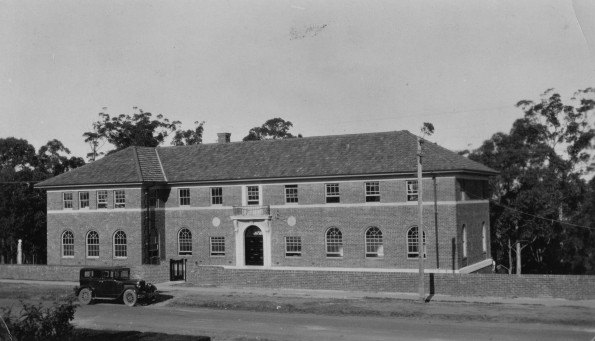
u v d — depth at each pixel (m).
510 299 34.88
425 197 45.28
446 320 29.17
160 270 45.78
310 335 26.12
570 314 29.47
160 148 59.16
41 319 19.03
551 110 68.75
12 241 68.50
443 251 44.53
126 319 31.14
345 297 37.22
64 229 54.97
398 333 26.14
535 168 63.72
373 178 47.03
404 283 38.62
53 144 81.50
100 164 56.03
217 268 43.50
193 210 53.38
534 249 66.31
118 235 53.12
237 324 29.19
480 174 50.03
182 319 30.94
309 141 53.50
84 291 36.53
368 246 47.25
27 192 70.12
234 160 54.06
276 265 50.09
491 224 62.06
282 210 50.12
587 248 62.97
